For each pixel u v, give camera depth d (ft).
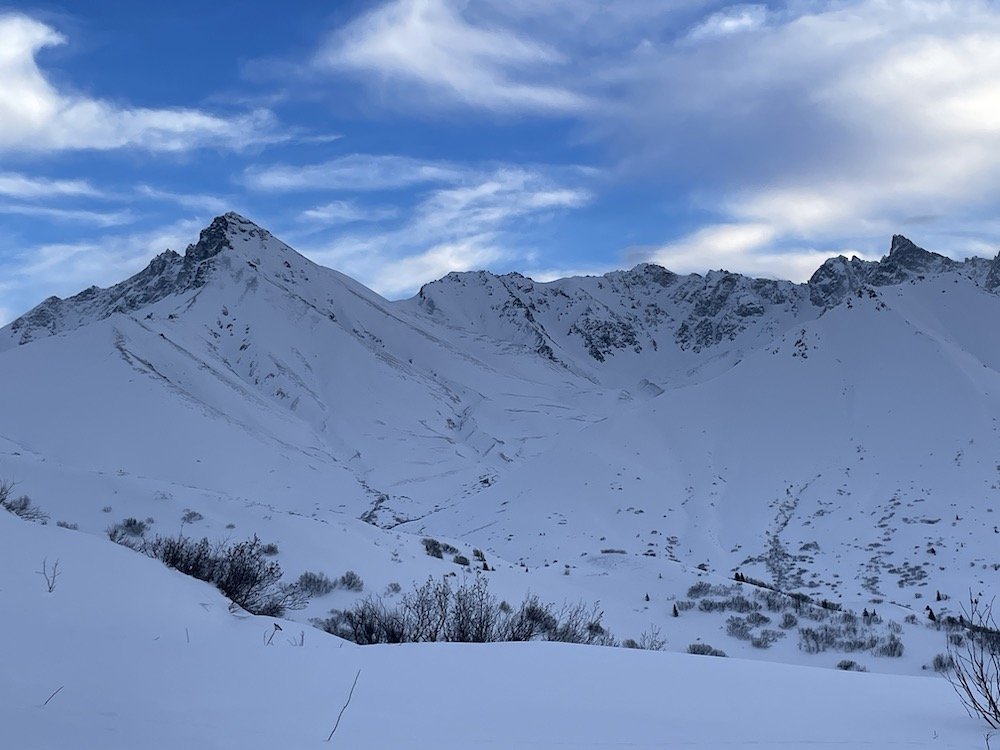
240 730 17.72
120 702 19.04
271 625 32.01
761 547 227.61
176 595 31.73
